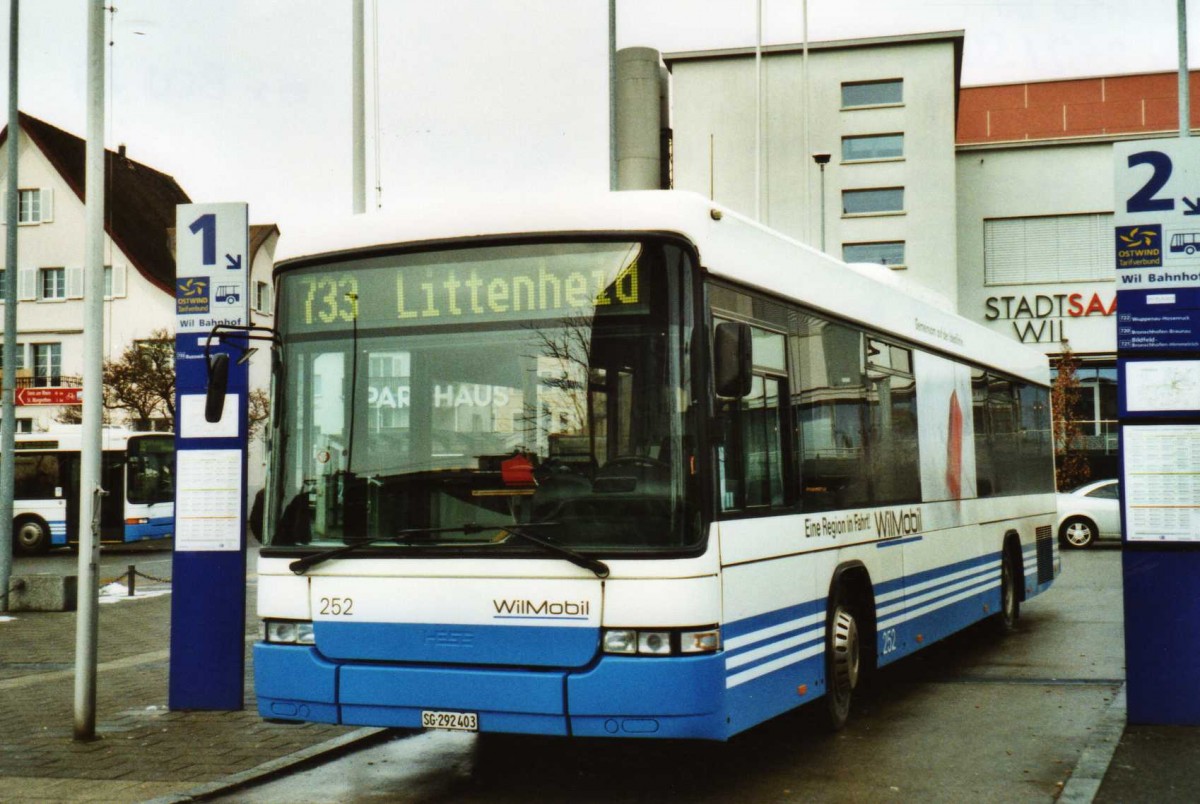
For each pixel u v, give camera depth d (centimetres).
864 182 5041
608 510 644
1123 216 883
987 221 5203
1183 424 874
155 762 805
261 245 5747
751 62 5125
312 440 702
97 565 881
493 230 680
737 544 684
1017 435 1430
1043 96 5606
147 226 5666
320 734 887
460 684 651
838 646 856
